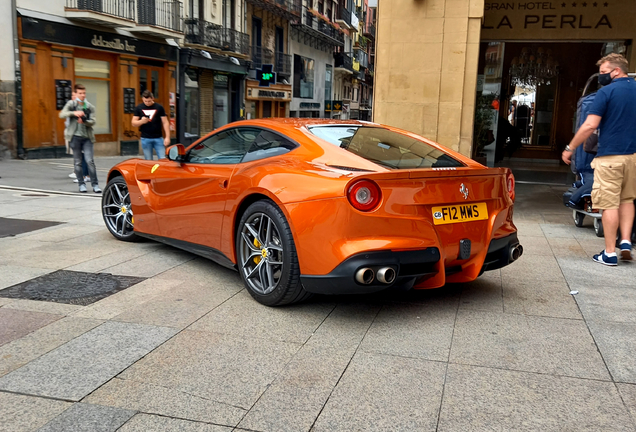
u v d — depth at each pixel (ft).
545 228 21.85
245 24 102.22
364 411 8.03
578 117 21.47
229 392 8.54
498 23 37.68
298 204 11.27
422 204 11.14
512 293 13.56
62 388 8.57
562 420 7.84
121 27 64.44
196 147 15.79
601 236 20.24
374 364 9.57
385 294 13.41
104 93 65.51
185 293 13.20
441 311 12.25
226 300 12.76
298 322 11.48
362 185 10.67
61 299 12.57
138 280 14.14
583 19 36.42
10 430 7.40
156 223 16.46
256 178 12.42
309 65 142.82
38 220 21.57
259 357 9.79
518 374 9.25
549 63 52.34
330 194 10.87
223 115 98.37
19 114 51.52
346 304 12.64
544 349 10.25
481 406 8.20
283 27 121.70
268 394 8.48
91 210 24.16
